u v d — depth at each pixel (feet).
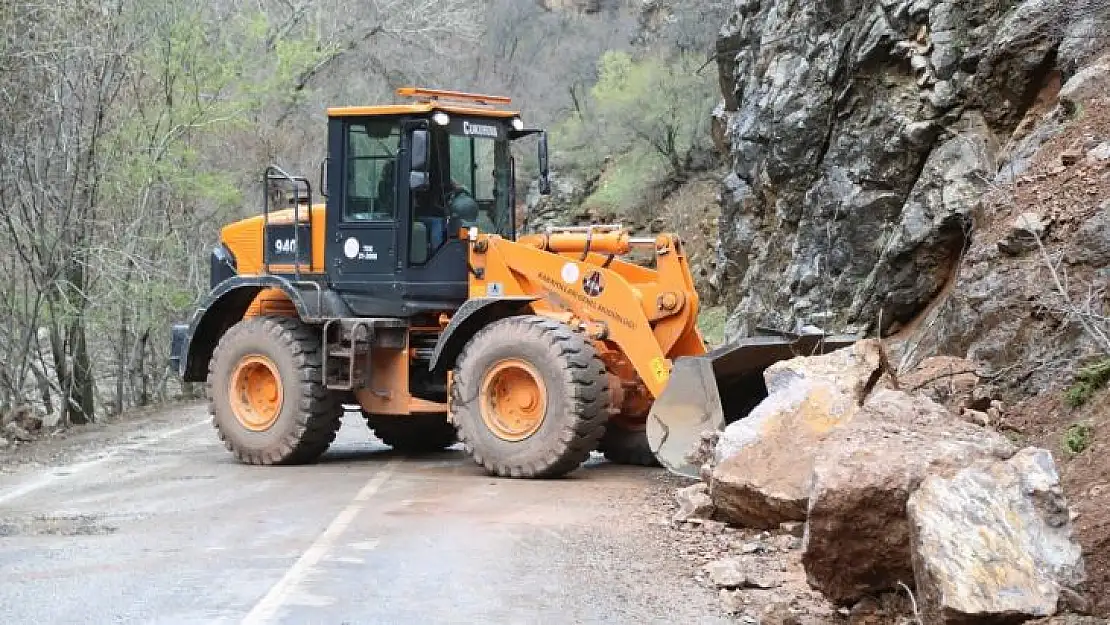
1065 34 39.34
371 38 118.52
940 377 30.66
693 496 29.81
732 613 21.68
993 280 33.04
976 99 42.11
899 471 21.09
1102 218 30.83
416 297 41.50
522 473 37.22
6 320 61.52
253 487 36.29
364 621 20.86
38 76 57.88
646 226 111.75
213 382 42.78
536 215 122.21
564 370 36.47
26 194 60.29
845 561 21.52
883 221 45.47
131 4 64.54
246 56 89.04
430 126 41.42
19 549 27.07
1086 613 18.51
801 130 52.42
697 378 34.04
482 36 143.02
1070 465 24.75
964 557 18.80
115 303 66.95
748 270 62.13
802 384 28.22
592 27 147.23
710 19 113.09
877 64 46.34
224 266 47.01
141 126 70.18
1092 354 28.53
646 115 113.60
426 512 31.19
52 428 59.26
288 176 43.75
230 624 20.63
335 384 41.34
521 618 21.16
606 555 26.05
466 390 37.93
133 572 24.62
